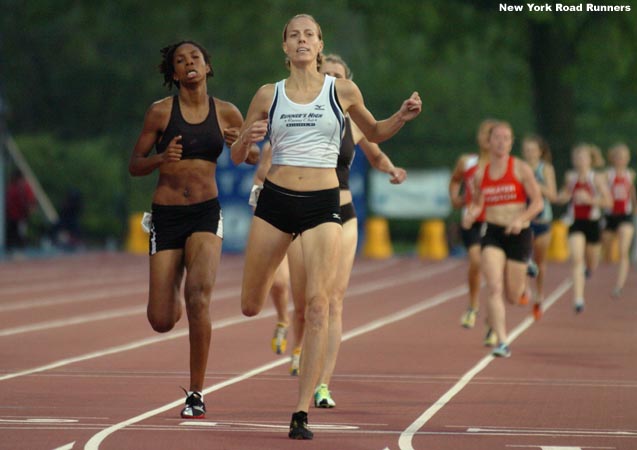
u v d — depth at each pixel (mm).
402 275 110250
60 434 31359
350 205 38031
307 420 31141
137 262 128750
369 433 32000
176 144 34062
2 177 142000
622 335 58781
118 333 58375
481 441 30875
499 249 50031
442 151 191375
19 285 93625
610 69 160875
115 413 34875
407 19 159875
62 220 150125
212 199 34844
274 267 32562
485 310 73438
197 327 34094
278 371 44875
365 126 32250
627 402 37906
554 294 86688
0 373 43844
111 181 193750
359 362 47969
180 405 36531
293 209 31797
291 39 32125
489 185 49938
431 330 61188
